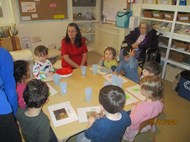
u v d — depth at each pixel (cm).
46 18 384
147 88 140
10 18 352
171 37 324
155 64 192
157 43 325
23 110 119
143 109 137
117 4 413
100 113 132
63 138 111
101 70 217
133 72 225
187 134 211
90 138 115
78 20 438
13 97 97
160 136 206
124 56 264
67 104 145
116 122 108
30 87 115
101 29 451
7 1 338
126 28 389
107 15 447
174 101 278
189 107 264
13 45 322
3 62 90
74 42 256
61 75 192
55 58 353
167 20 327
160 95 142
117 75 206
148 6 349
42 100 113
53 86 175
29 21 366
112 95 106
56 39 416
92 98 155
